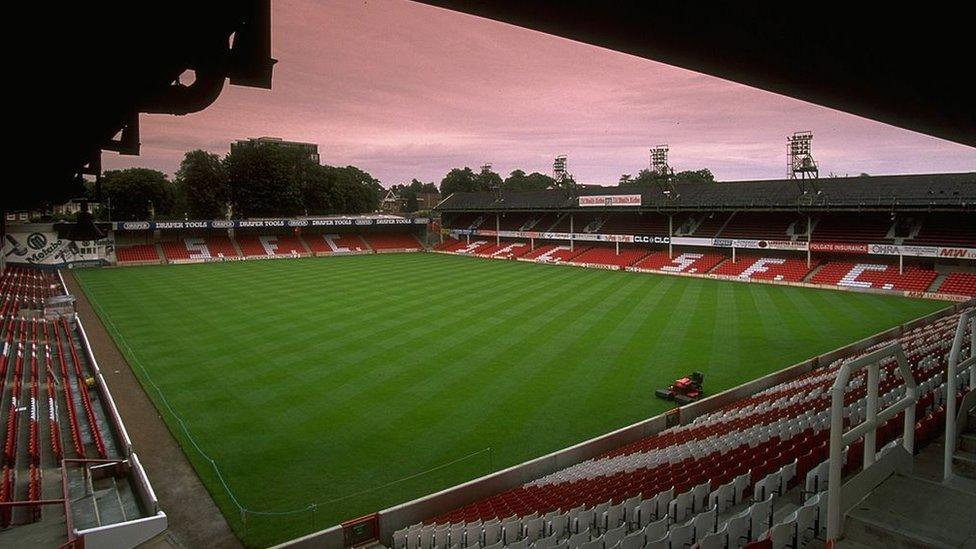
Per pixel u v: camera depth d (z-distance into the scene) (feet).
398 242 296.51
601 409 70.38
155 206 328.70
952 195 153.38
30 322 112.78
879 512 14.52
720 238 192.44
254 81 13.01
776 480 37.55
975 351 22.80
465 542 39.04
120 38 11.59
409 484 53.11
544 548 35.42
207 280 178.50
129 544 42.42
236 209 321.73
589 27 15.30
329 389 77.25
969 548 12.95
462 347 97.14
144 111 16.21
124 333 108.47
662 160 222.28
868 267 163.63
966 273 147.74
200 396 75.10
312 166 356.59
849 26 15.38
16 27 10.87
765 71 20.16
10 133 19.67
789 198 183.83
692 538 34.04
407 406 71.26
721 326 112.37
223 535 45.68
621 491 42.27
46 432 60.18
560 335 105.09
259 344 99.71
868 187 172.55
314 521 47.39
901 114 27.99
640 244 225.76
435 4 13.60
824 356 87.35
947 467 19.69
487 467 56.13
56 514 43.68
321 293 152.46
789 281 166.20
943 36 16.35
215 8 10.91
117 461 53.78
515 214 284.41
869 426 15.58
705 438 54.19
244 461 57.52
